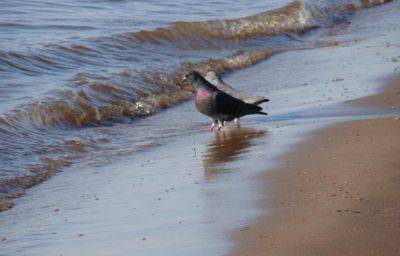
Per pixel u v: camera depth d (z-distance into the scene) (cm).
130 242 958
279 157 1294
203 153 1419
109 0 3206
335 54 2453
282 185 1125
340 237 880
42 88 1914
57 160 1460
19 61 2134
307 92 1884
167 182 1237
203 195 1126
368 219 929
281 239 895
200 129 1664
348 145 1314
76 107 1812
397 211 951
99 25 2697
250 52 2556
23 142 1566
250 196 1091
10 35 2445
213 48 2688
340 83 1944
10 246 1005
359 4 3584
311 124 1530
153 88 2070
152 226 1013
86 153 1520
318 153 1287
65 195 1245
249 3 3375
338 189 1067
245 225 963
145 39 2556
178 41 2650
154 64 2295
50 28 2598
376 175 1117
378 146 1287
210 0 3403
